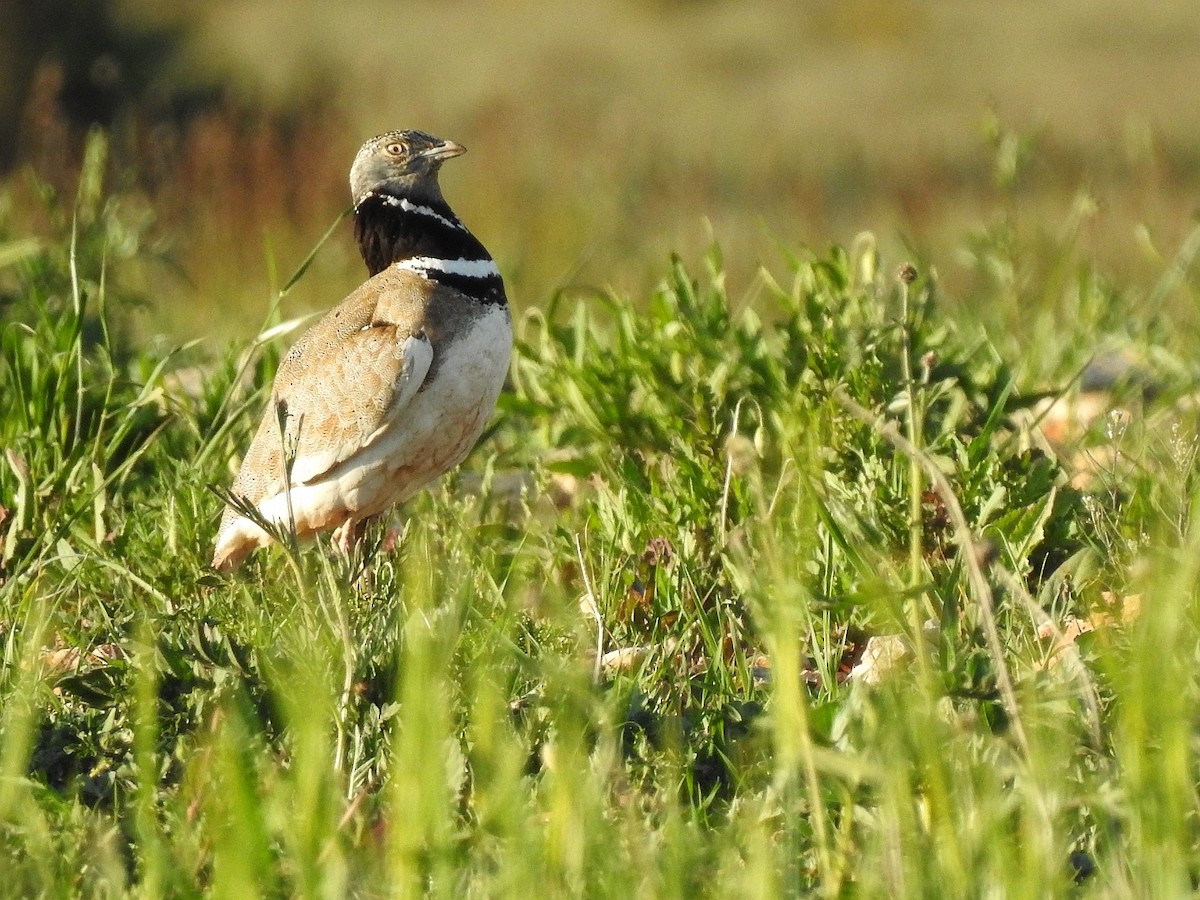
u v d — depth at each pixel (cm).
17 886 812
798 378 1455
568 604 1165
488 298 1441
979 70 6412
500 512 1494
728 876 786
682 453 1423
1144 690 758
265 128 2731
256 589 1244
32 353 1552
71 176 2353
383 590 1170
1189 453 1237
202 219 2573
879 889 764
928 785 800
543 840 803
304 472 1407
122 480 1424
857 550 1077
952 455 1335
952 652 951
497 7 7219
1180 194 2389
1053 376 1852
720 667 1070
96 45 5741
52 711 1041
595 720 931
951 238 2591
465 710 958
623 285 2466
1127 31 6688
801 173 3112
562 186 2881
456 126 5650
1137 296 2145
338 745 928
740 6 7200
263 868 745
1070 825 849
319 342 1423
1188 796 793
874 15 6875
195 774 878
